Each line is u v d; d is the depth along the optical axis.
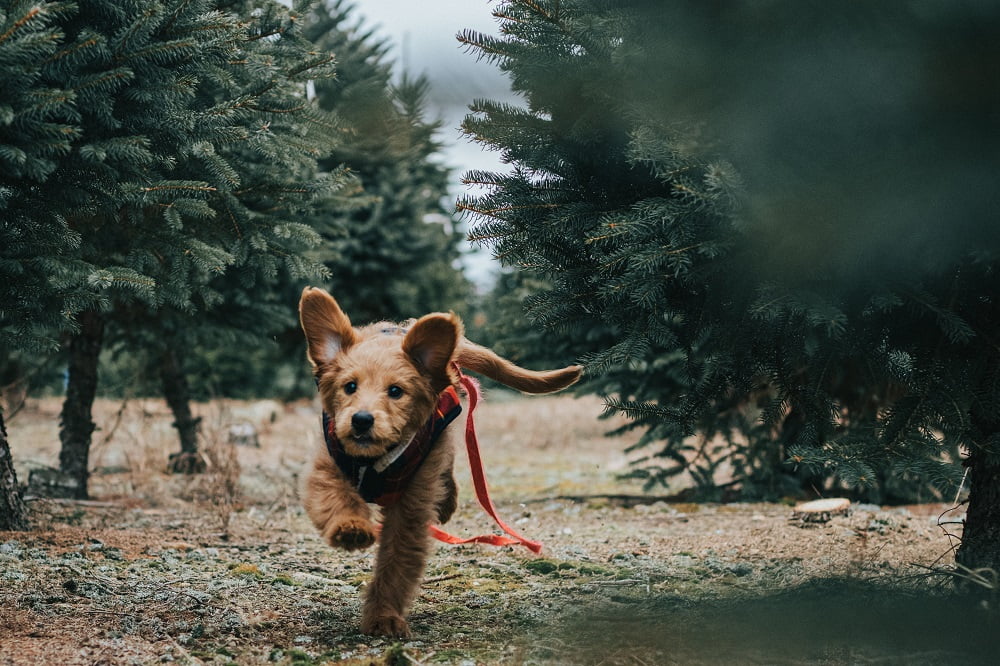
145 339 7.95
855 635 2.75
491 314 15.19
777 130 2.49
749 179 2.81
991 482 3.53
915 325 3.40
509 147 3.57
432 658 3.06
